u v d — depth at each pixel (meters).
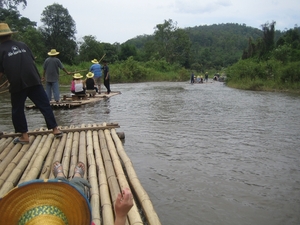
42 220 2.03
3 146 5.25
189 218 3.32
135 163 4.92
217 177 4.38
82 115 9.18
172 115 9.30
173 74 48.09
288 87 21.41
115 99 13.85
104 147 5.04
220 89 22.53
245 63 27.95
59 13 56.41
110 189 3.53
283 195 3.85
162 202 3.65
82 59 56.47
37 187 2.07
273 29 34.66
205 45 130.62
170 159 5.11
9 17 49.47
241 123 8.05
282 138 6.46
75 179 3.25
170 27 74.88
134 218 2.89
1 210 2.03
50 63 10.44
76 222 2.14
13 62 4.93
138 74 41.41
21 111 5.21
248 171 4.60
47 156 4.66
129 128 7.38
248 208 3.54
